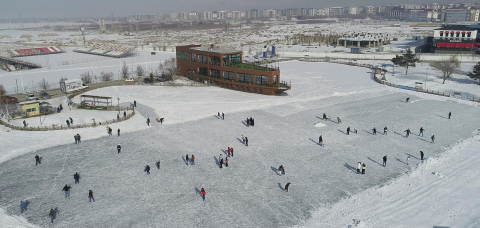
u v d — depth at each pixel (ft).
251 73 364.38
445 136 228.22
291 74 489.67
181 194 155.02
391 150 205.77
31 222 132.36
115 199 150.10
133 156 196.85
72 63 613.11
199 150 206.18
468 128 243.19
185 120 265.95
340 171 178.19
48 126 245.86
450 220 132.46
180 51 460.14
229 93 363.76
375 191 157.07
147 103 316.40
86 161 189.78
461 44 606.14
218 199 150.92
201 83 416.05
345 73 492.54
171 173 175.73
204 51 411.95
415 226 128.88
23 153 199.82
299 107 305.94
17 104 294.05
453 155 195.83
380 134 234.17
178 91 372.38
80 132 236.63
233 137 229.04
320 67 554.46
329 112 288.71
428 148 208.13
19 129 238.48
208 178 170.60
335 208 143.43
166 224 132.16
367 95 352.90
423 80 422.41
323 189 159.53
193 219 135.64
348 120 265.95
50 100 328.08
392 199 149.69
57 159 192.03
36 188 159.22
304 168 181.78
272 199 150.92
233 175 173.99
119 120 261.85
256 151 204.95
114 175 172.96
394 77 448.24
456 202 145.59
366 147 210.79
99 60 653.30
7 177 169.99
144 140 222.48
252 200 150.10
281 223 132.87
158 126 251.19
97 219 135.03
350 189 159.53
